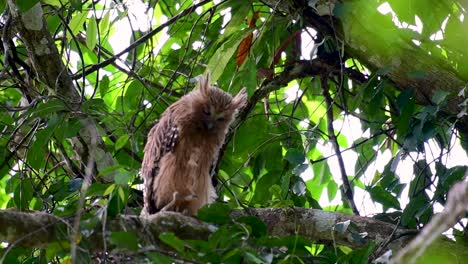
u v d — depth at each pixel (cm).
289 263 883
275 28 1350
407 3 1077
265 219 1116
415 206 1113
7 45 1230
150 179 1230
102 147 1240
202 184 1220
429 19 1164
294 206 1154
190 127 1223
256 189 1321
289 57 1392
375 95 1226
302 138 1406
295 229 1106
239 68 1344
